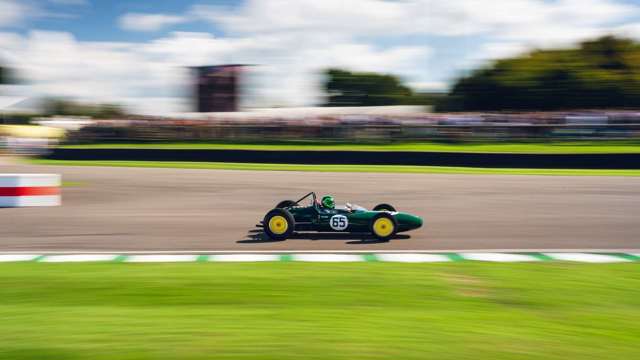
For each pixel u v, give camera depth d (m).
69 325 5.23
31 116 56.50
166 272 7.50
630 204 13.95
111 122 36.94
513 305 6.16
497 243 9.68
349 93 44.41
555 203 14.17
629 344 4.88
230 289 6.64
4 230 10.90
